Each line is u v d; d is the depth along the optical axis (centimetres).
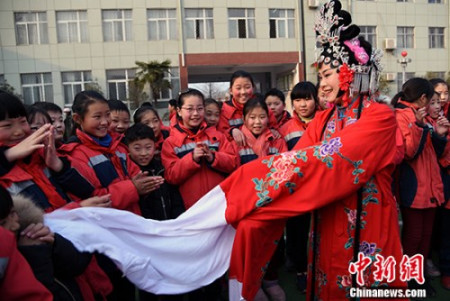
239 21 1599
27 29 1473
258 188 185
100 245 171
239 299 185
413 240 273
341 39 192
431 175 270
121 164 234
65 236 164
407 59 1675
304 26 1644
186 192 258
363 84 189
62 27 1488
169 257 192
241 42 1599
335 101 196
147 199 247
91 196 202
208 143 274
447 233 281
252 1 1595
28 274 133
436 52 1819
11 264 130
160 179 221
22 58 1473
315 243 197
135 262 177
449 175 289
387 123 177
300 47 1641
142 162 255
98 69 1514
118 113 300
